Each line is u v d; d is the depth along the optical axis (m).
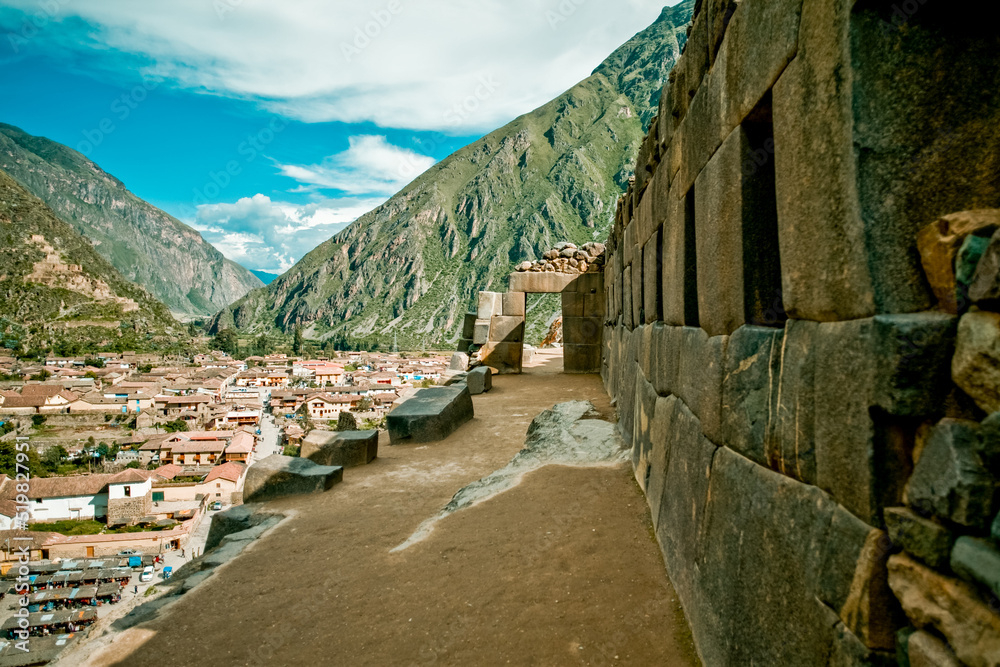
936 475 1.63
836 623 1.99
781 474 2.57
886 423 1.85
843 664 1.91
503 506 6.18
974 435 1.55
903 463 1.83
